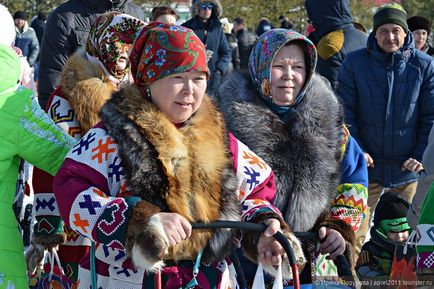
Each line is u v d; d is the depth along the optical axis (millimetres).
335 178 4395
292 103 4465
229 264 3773
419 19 9992
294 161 4297
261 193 3822
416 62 7418
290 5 29062
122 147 3434
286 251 3537
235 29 17281
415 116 7469
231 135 3863
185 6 25562
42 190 4719
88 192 3398
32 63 17281
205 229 3508
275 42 4430
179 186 3436
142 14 7527
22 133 4086
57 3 24766
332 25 8461
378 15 7402
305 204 4262
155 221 3246
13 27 4172
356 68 7484
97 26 5191
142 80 3562
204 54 3588
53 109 5062
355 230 4570
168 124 3475
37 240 4730
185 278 3543
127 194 3441
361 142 7539
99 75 5133
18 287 4051
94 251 3611
